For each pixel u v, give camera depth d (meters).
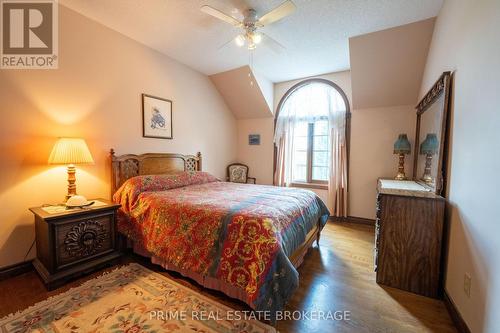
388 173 3.69
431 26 2.57
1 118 2.02
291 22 2.57
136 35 2.92
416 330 1.55
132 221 2.41
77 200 2.17
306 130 4.48
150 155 3.21
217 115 4.57
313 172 4.50
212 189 2.95
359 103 3.75
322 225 2.92
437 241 1.88
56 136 2.35
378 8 2.33
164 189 2.81
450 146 1.87
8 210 2.08
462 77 1.69
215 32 2.83
